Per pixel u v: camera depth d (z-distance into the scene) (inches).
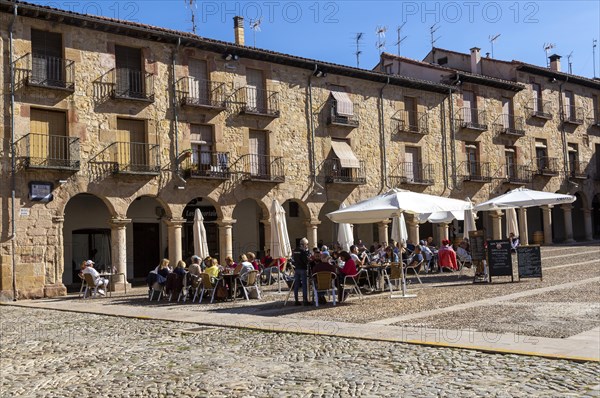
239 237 1254.9
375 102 1279.5
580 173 1667.1
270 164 1112.8
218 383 298.0
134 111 966.4
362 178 1222.9
